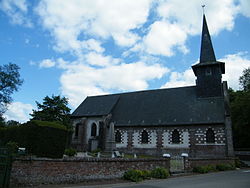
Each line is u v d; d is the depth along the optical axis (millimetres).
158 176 16844
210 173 21141
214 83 36031
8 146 10898
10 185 10477
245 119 43344
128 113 40156
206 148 31531
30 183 11141
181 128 33781
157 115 37094
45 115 33500
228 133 30766
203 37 39688
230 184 13477
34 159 11461
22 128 16859
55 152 16672
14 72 41219
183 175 18953
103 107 42938
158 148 34406
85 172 13562
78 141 40656
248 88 51531
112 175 15000
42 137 16109
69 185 12203
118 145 37250
